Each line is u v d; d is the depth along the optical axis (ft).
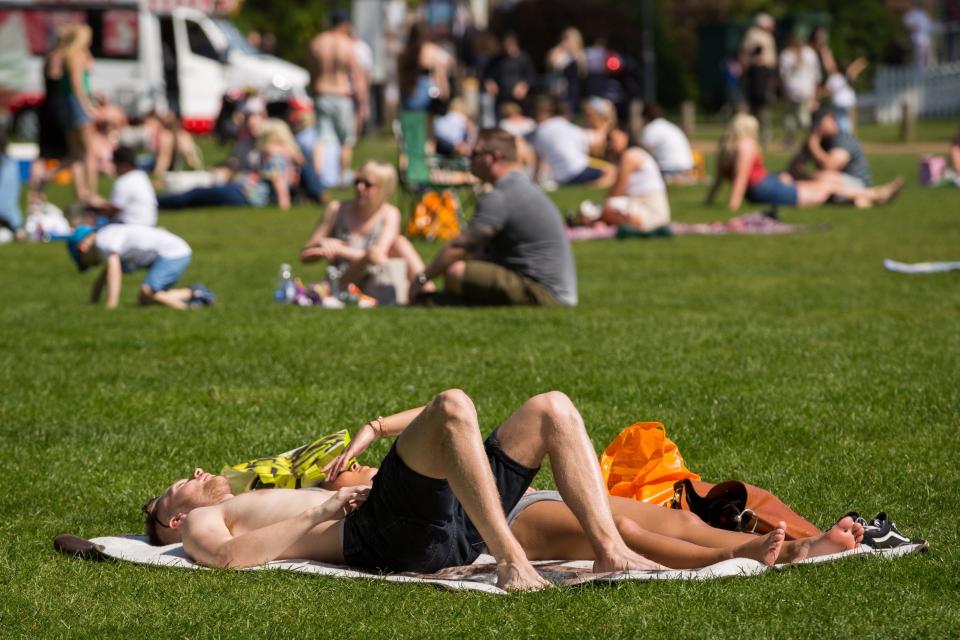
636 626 34.37
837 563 37.99
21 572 41.04
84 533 46.19
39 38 266.77
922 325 81.46
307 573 39.09
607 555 37.86
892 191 166.40
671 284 102.27
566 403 38.83
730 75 344.28
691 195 183.62
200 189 170.81
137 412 61.72
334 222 94.84
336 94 186.60
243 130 178.09
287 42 369.71
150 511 43.42
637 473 43.04
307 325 82.74
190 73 269.64
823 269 110.42
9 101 266.36
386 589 37.78
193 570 40.32
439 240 136.05
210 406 62.54
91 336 80.64
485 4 410.11
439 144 189.26
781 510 41.06
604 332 79.61
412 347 75.46
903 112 281.13
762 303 91.81
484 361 71.20
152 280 92.43
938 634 33.53
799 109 272.31
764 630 33.91
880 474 49.96
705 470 51.52
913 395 62.08
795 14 377.50
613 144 190.39
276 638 34.96
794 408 60.08
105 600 38.22
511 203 88.63
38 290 103.40
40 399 64.39
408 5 376.68
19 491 50.44
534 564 39.40
